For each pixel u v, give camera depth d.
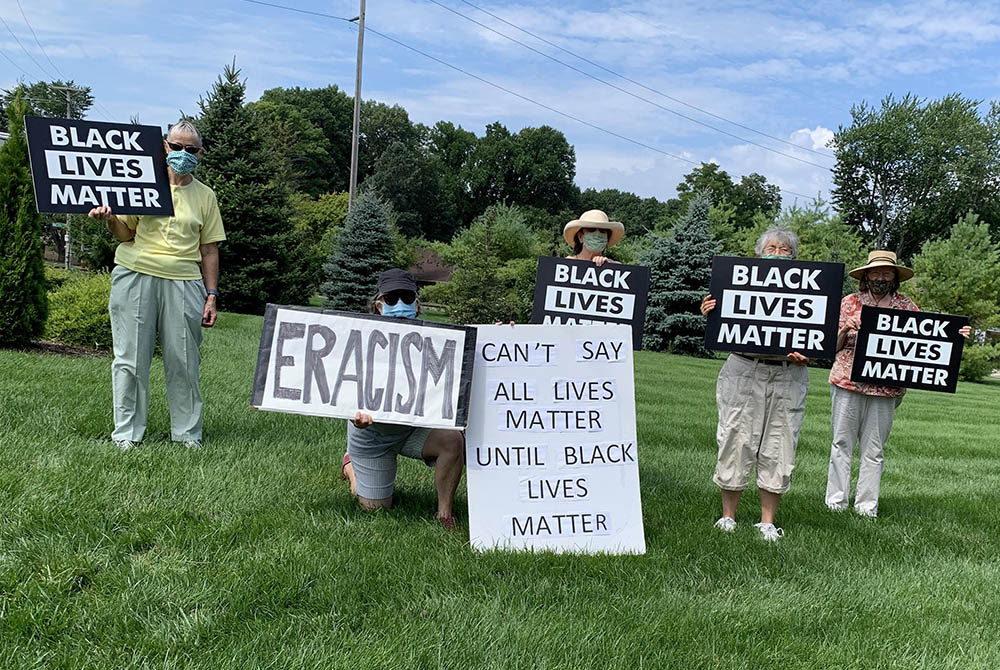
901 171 59.62
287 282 26.56
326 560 3.67
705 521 5.09
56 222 39.41
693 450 7.67
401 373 4.40
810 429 10.40
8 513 3.79
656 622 3.37
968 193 57.28
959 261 31.58
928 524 5.56
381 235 31.50
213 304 5.86
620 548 4.47
